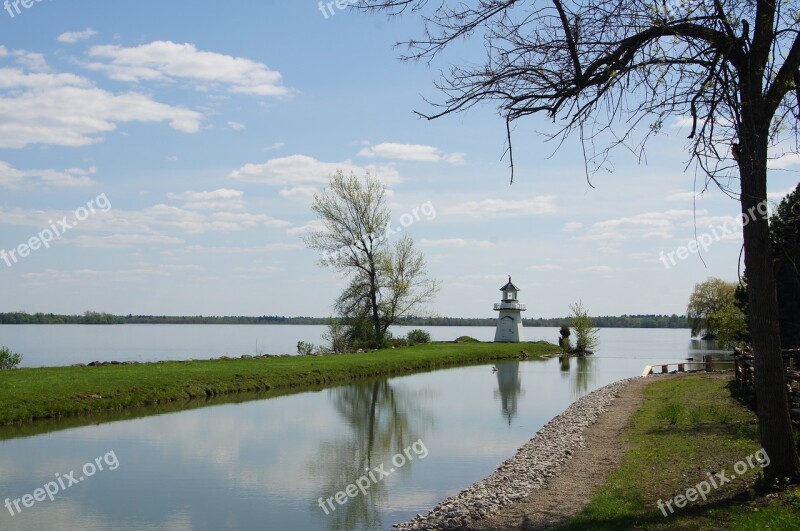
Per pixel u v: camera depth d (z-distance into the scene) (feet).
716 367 137.28
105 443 63.46
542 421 81.15
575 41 32.01
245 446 64.28
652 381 105.50
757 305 32.50
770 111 31.27
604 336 530.68
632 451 48.55
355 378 132.57
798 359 72.28
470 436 70.95
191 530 39.78
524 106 33.81
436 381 129.39
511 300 266.98
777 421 32.42
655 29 30.99
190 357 182.29
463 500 42.06
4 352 107.14
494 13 32.73
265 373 115.24
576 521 32.53
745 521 28.27
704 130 29.96
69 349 215.92
